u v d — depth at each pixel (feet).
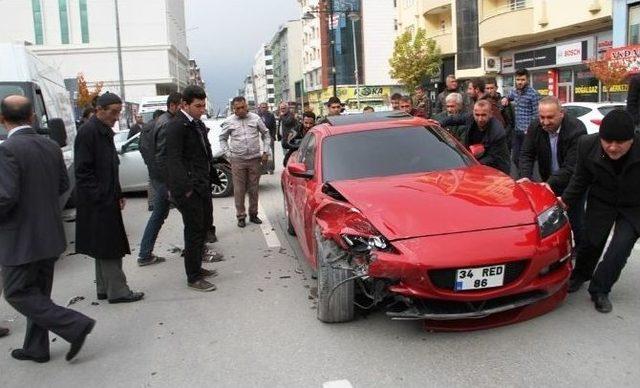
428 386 12.16
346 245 14.65
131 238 29.32
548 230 14.20
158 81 290.76
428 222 14.24
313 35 261.44
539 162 19.99
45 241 14.42
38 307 14.26
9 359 15.21
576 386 11.75
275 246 25.41
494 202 14.96
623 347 13.32
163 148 22.40
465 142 22.45
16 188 13.75
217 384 12.94
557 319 15.05
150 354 14.83
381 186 16.52
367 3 232.73
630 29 65.87
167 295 19.61
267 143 30.42
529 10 87.04
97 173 18.44
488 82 29.84
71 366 14.49
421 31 132.16
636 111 24.34
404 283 13.57
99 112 18.28
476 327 14.02
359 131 20.04
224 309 17.78
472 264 13.24
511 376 12.31
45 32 278.26
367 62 235.40
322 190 17.44
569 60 83.87
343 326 15.53
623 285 17.44
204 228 20.21
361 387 12.31
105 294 19.52
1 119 14.74
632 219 15.15
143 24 285.64
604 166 14.98
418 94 37.04
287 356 14.05
